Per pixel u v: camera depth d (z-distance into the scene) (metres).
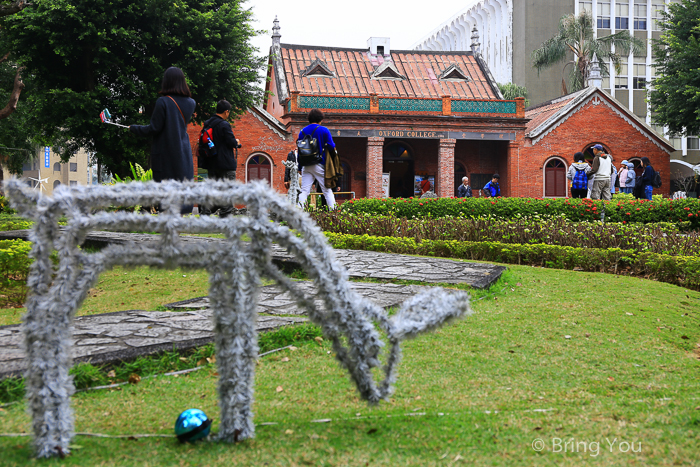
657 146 28.69
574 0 45.44
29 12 17.64
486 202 13.16
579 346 3.87
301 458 2.04
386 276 6.07
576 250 7.57
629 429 2.46
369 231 9.90
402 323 2.30
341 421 2.46
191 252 2.03
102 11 17.95
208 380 3.07
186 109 6.20
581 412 2.69
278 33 30.00
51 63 19.19
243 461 1.99
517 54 46.69
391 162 29.88
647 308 5.02
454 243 8.44
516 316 4.60
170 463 1.96
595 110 28.38
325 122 26.05
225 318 2.09
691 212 13.01
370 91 28.62
